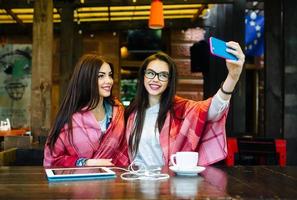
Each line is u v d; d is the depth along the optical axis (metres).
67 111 2.36
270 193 1.44
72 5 7.79
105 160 2.22
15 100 10.14
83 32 10.81
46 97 5.57
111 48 11.09
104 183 1.60
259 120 11.27
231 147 4.82
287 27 6.11
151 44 11.60
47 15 5.62
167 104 2.39
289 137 6.05
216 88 8.84
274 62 6.66
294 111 6.08
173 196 1.37
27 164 4.31
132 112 2.48
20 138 4.92
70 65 7.79
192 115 2.28
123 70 11.62
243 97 7.04
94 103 2.37
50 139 2.37
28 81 10.16
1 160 3.33
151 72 2.38
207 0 7.79
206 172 1.92
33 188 1.49
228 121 7.19
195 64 9.33
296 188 1.53
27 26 10.40
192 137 2.27
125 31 11.41
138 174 1.81
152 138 2.38
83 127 2.34
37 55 5.60
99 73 2.37
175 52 11.03
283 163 4.72
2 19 10.16
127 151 2.45
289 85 6.09
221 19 8.88
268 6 6.70
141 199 1.32
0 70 10.19
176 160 1.92
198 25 10.48
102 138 2.39
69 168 1.94
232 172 1.93
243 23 7.29
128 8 9.19
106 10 9.30
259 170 2.01
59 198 1.33
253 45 9.93
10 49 10.20
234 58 1.99
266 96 6.66
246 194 1.42
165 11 9.83
